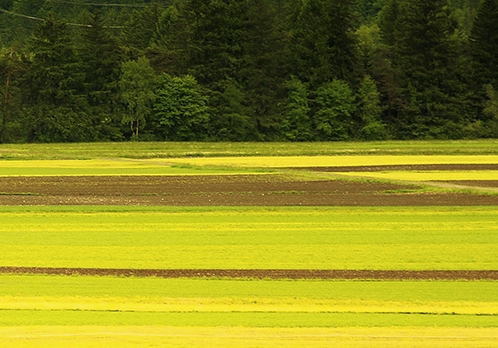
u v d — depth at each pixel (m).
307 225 156.62
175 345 90.81
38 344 90.56
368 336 94.56
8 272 120.75
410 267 125.62
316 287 114.12
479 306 106.25
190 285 114.69
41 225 155.62
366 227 155.12
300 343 91.94
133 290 111.75
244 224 157.38
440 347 91.19
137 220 161.38
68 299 107.31
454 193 197.50
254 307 105.12
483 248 137.88
